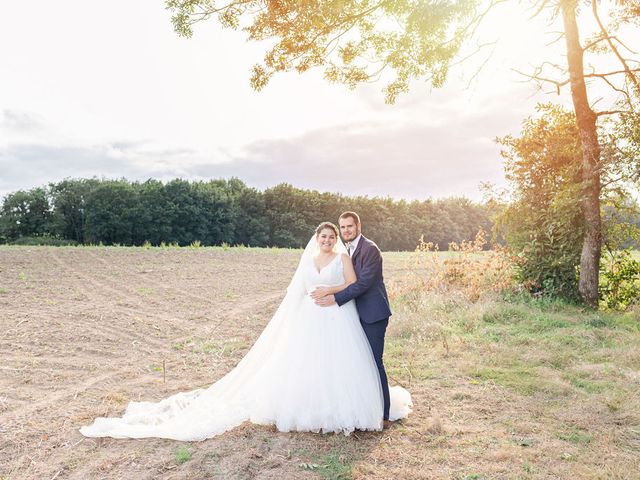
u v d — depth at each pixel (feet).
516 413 15.69
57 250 58.44
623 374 19.16
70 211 190.60
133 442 13.56
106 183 184.44
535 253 37.11
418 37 28.35
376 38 29.84
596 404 16.21
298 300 15.46
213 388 16.14
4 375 19.07
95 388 18.10
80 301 33.78
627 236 36.68
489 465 12.32
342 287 15.05
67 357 21.79
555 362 20.94
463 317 29.35
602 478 11.66
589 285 34.27
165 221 178.29
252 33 26.73
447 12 24.22
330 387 14.35
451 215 265.75
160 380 19.30
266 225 201.46
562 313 31.30
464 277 38.78
